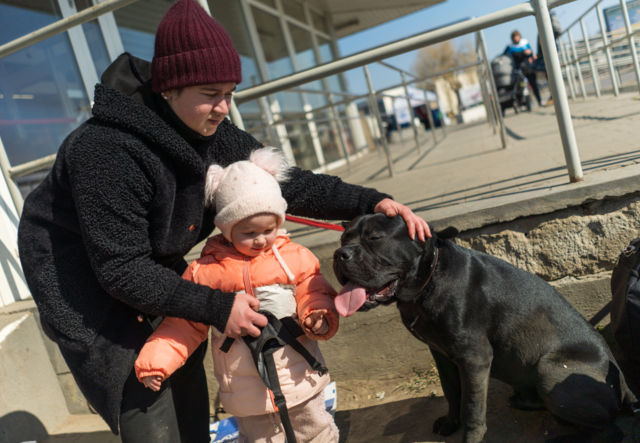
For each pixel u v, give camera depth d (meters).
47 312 1.42
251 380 1.53
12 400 2.54
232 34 7.18
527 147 4.45
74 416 2.87
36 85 4.03
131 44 5.23
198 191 1.51
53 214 1.43
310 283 1.58
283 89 2.54
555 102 2.24
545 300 1.84
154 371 1.38
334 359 2.59
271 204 1.44
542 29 2.20
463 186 3.15
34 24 4.10
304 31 10.52
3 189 3.08
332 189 1.77
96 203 1.30
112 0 2.21
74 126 4.39
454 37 2.33
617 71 7.58
